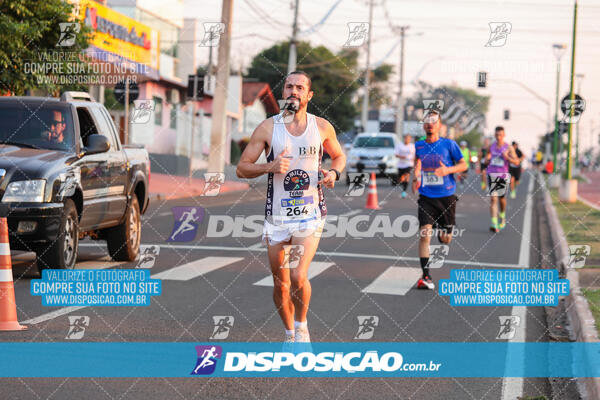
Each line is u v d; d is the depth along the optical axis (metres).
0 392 5.61
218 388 5.89
